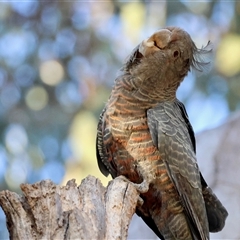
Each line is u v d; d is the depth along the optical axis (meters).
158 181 8.33
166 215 8.53
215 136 13.27
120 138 8.32
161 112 8.46
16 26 18.53
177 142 8.38
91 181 6.91
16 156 16.69
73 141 16.45
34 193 6.54
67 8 18.89
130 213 7.08
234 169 12.36
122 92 8.49
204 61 9.06
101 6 18.77
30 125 17.25
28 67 18.19
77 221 6.40
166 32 8.62
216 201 8.64
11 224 6.56
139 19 17.05
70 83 18.27
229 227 11.28
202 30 17.36
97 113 16.80
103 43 18.28
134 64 8.70
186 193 8.33
